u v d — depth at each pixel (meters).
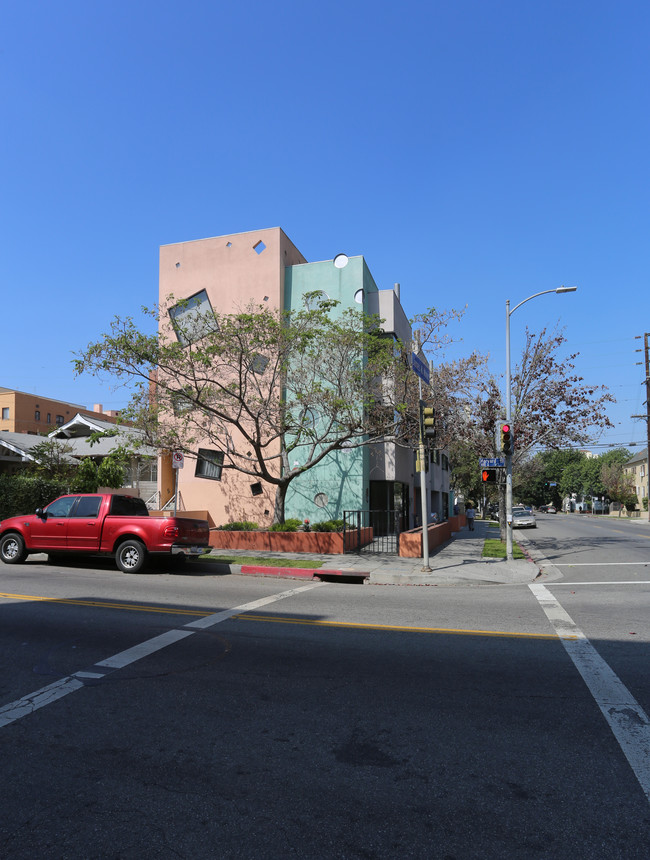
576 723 4.71
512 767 4.00
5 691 5.44
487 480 17.12
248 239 22.94
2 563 14.84
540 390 21.47
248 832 3.26
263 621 8.38
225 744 4.36
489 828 3.29
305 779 3.84
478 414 22.56
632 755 4.16
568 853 3.07
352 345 17.28
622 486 73.19
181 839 3.20
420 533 17.69
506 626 8.16
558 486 103.38
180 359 16.30
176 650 6.80
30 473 24.23
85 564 15.01
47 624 8.04
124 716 4.87
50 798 3.62
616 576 14.20
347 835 3.23
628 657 6.55
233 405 18.00
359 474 21.55
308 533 17.59
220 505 22.58
